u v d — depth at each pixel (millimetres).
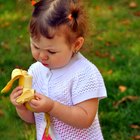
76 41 2561
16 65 5359
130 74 5172
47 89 2703
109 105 4531
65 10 2520
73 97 2643
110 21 6887
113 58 5586
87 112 2621
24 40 6078
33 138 4145
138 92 4801
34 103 2520
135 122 4328
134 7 7375
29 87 2574
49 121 2689
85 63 2672
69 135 2725
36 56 2564
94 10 7270
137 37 6348
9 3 7477
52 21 2471
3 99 4660
